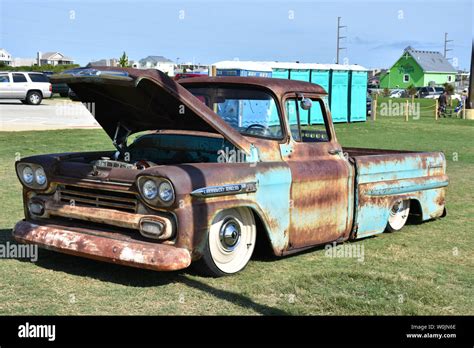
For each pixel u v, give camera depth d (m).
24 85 32.06
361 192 6.52
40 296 4.69
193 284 5.05
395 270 5.73
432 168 7.74
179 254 4.67
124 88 5.29
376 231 6.84
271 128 5.75
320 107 6.27
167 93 5.08
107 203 5.17
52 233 5.24
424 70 86.06
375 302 4.78
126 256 4.70
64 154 5.84
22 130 18.31
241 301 4.70
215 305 4.60
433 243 6.88
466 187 11.01
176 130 6.10
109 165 5.30
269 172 5.40
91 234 5.11
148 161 5.60
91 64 5.81
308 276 5.37
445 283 5.39
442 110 35.16
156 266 4.60
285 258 6.00
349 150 8.73
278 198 5.50
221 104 5.94
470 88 33.81
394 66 89.25
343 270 5.63
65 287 4.92
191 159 5.80
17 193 8.96
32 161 5.66
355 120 28.39
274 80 5.95
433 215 7.84
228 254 5.27
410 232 7.42
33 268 5.41
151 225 4.77
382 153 8.33
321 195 6.00
